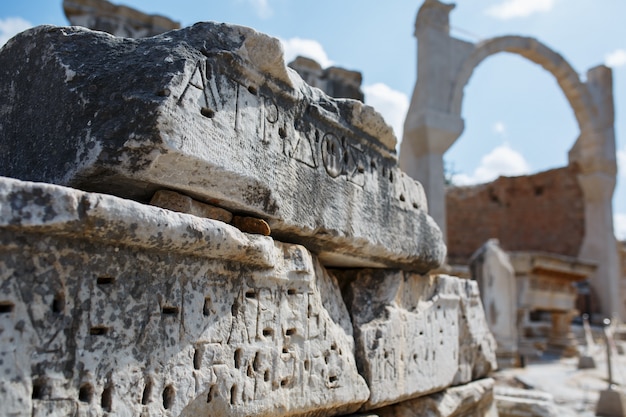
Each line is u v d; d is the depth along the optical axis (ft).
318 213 9.07
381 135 11.03
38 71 7.47
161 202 7.09
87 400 5.64
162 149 6.56
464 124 50.88
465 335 14.44
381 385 10.48
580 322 60.80
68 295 5.61
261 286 7.90
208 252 6.91
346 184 9.89
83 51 7.40
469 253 71.46
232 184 7.48
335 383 9.15
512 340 35.06
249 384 7.42
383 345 10.70
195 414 6.65
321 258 10.67
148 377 6.18
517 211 72.13
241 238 7.27
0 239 5.16
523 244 71.15
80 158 6.66
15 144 7.44
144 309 6.25
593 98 65.92
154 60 7.00
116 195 7.14
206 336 6.90
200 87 7.13
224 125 7.39
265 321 7.87
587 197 65.98
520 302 41.78
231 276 7.41
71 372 5.52
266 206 8.02
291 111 8.74
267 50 7.98
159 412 6.23
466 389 13.87
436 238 13.10
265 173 7.97
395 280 11.83
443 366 13.00
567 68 65.21
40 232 5.43
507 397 18.98
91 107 6.86
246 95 7.89
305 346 8.58
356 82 40.98
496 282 35.37
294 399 8.22
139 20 36.52
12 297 5.20
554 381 30.17
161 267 6.49
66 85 7.09
